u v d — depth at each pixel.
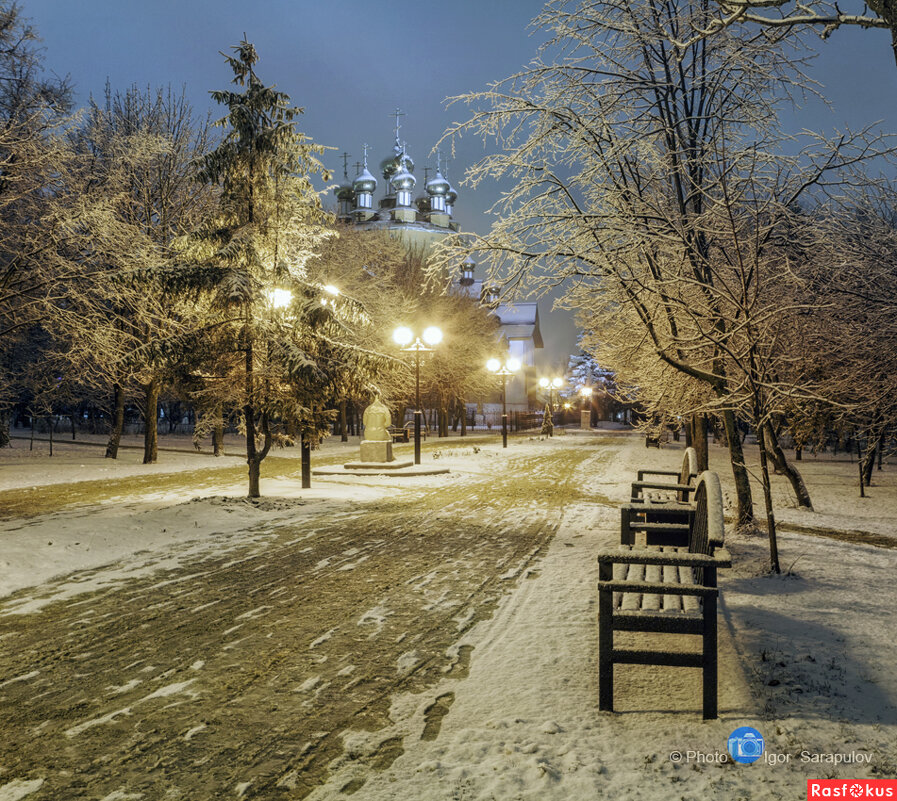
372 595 7.56
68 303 16.64
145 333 21.06
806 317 10.73
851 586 7.68
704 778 3.75
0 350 22.83
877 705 4.63
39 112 16.27
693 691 4.90
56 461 26.17
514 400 93.62
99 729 4.37
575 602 7.15
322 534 11.30
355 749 4.09
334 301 15.35
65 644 6.00
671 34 9.96
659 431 15.96
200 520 12.25
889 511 14.62
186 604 7.22
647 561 4.63
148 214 25.11
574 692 4.89
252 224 14.80
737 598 7.21
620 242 8.84
